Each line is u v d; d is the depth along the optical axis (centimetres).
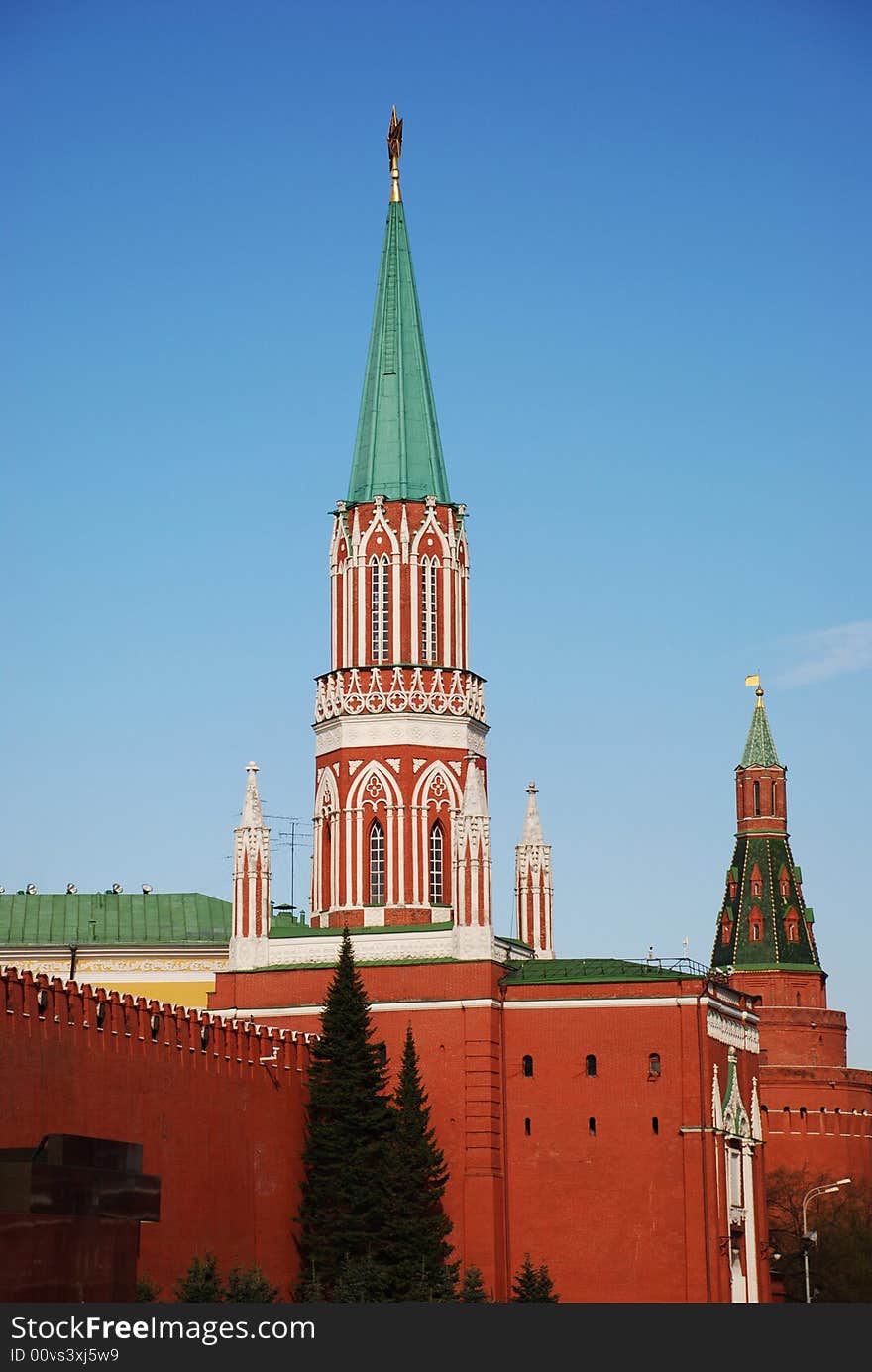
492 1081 13775
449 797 14688
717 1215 13712
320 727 14950
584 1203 13650
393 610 14838
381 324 15412
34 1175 9775
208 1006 14450
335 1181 13375
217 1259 12456
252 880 14525
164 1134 12244
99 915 16150
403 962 14050
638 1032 13800
